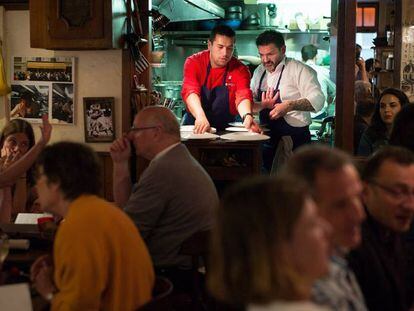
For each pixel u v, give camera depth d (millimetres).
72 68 4691
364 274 2141
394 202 2258
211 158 4453
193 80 4961
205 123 4578
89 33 4305
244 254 1337
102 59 4668
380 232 2326
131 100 4664
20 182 3963
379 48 4938
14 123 3924
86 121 4715
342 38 4652
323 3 7281
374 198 2285
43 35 4391
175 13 5934
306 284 1328
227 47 4836
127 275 2355
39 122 4758
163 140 3371
